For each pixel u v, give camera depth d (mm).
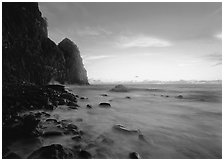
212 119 9508
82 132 6172
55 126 6281
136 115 10133
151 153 5133
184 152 5277
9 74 13656
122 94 23375
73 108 9906
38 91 10773
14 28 17391
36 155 4078
